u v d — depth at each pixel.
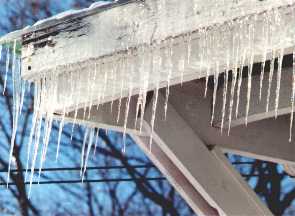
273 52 3.70
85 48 4.14
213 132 4.79
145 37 3.97
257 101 4.59
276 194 14.60
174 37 3.89
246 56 3.76
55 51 4.23
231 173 4.75
